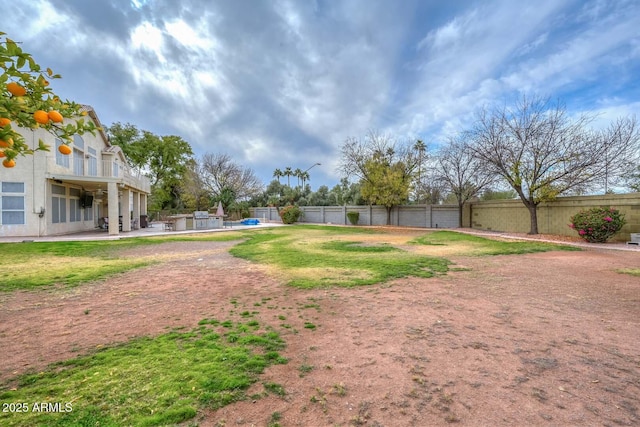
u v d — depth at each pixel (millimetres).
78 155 17016
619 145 12391
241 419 1934
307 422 1921
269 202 36344
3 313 4066
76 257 8766
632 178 14031
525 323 3727
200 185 36250
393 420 1950
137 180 20203
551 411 2051
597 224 11500
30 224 13992
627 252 9617
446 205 23109
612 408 2088
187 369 2555
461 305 4449
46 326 3602
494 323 3729
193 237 15180
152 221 32312
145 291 5223
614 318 3877
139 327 3578
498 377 2496
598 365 2699
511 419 1965
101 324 3672
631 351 2973
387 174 23578
